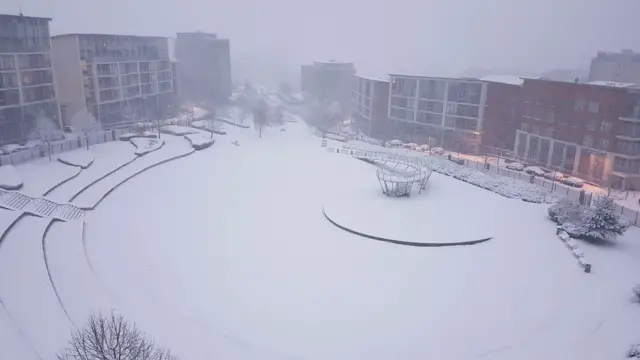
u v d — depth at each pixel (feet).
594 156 226.38
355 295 122.62
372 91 335.67
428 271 136.46
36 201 166.81
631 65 420.36
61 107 317.01
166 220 170.40
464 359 97.30
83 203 178.40
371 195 202.90
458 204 192.34
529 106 254.47
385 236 157.17
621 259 145.48
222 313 111.96
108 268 130.00
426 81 304.91
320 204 192.75
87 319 101.09
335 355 97.86
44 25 265.13
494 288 127.13
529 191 206.69
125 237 153.17
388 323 110.22
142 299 115.03
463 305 118.62
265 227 167.43
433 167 246.47
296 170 244.63
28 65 258.57
